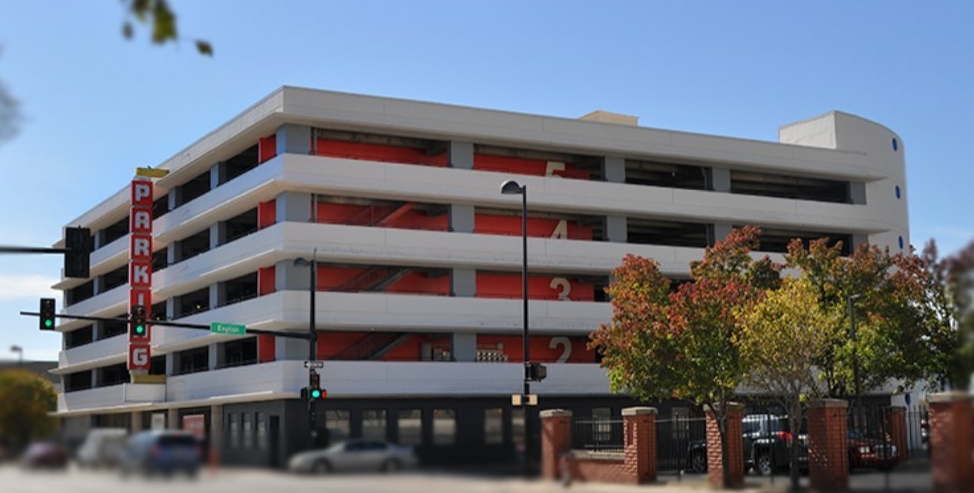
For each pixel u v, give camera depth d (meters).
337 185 53.03
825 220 65.38
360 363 52.28
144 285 61.66
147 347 61.66
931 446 24.83
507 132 56.97
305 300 52.34
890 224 68.75
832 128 68.50
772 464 33.50
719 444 33.50
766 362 34.25
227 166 60.25
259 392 52.28
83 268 28.36
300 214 53.22
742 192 67.62
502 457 21.94
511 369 55.28
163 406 60.75
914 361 42.72
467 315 55.09
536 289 59.06
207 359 63.31
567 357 59.09
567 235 60.66
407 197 55.31
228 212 57.62
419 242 54.59
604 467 35.38
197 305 64.88
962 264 22.02
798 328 34.41
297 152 53.19
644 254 59.56
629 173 64.38
